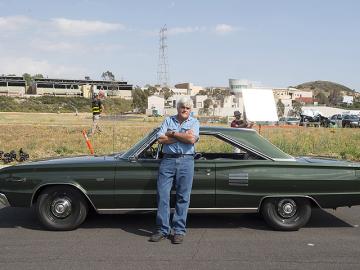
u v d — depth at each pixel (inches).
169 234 254.4
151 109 3927.2
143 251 226.5
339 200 261.1
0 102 4106.8
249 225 278.4
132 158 258.1
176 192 245.1
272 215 263.3
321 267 204.5
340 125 1846.7
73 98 4744.1
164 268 201.8
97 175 256.1
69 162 262.4
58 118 2095.2
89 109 4510.3
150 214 289.3
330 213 315.3
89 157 280.1
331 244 240.7
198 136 248.1
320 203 261.3
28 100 4416.8
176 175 241.3
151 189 255.9
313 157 295.0
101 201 257.4
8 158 548.1
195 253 223.6
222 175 256.7
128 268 201.6
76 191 260.7
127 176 255.6
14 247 233.1
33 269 200.8
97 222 283.1
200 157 275.7
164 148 244.1
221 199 257.4
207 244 239.1
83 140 790.5
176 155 240.8
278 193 258.8
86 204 263.6
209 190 256.7
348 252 227.0
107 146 716.0
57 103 4498.0
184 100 243.1
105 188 256.2
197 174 255.9
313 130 1259.2
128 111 4569.4
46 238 249.6
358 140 821.2
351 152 627.2
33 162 273.4
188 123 245.1
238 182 256.7
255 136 268.4
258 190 258.1
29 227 273.0
